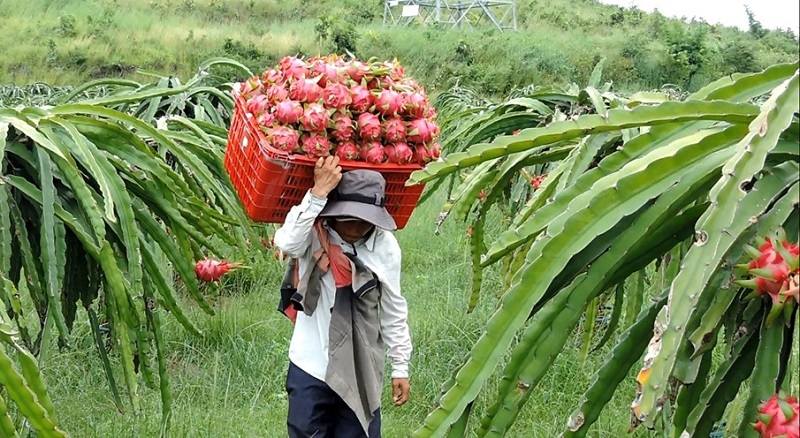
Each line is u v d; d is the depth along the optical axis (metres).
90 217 2.88
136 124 3.29
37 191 3.01
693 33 29.06
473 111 5.46
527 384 1.75
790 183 1.52
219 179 4.06
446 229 9.09
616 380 1.84
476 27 38.06
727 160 1.62
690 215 1.75
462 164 1.78
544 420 4.59
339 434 3.24
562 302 1.75
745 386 2.80
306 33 32.84
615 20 38.41
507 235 1.82
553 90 4.69
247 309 6.20
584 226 1.66
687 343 1.62
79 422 4.48
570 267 1.75
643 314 1.88
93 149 3.02
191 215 3.41
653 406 1.42
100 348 3.65
